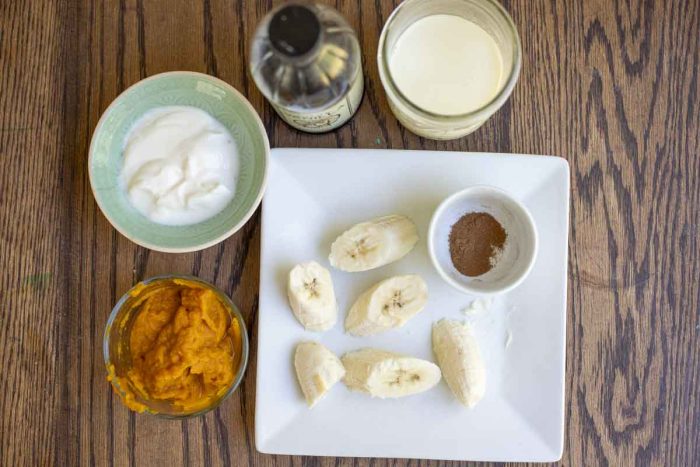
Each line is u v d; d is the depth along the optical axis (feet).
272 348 2.31
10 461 2.35
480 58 2.19
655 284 2.35
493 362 2.32
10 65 2.36
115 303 2.36
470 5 2.13
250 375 2.35
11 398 2.36
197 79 2.23
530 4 2.35
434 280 2.32
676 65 2.34
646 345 2.36
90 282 2.36
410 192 2.32
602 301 2.35
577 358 2.35
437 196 2.31
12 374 2.36
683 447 2.35
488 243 2.28
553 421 2.30
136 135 2.27
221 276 2.35
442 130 2.17
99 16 2.36
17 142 2.36
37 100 2.36
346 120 2.32
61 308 2.36
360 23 2.34
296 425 2.31
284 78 2.03
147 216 2.26
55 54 2.36
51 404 2.36
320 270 2.28
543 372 2.30
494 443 2.31
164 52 2.36
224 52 2.36
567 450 2.35
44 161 2.36
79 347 2.36
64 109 2.36
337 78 2.06
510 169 2.30
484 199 2.25
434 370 2.27
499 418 2.31
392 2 2.34
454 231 2.29
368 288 2.32
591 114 2.35
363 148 2.35
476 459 2.31
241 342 2.28
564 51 2.35
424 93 2.18
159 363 2.27
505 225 2.27
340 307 2.33
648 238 2.35
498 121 2.35
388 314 2.29
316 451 2.31
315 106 2.10
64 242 2.36
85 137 2.36
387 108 2.35
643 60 2.34
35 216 2.36
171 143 2.26
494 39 2.18
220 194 2.25
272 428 2.30
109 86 2.36
